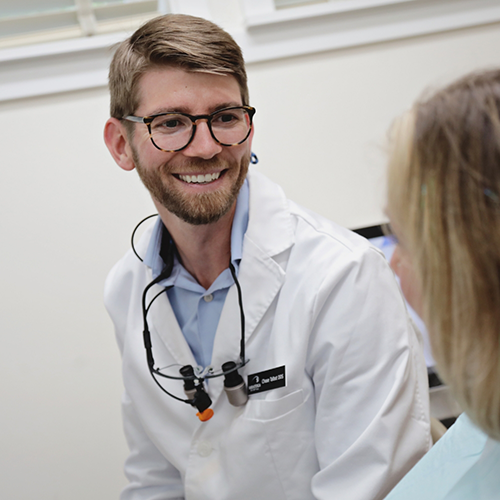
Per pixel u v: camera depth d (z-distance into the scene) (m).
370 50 1.71
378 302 0.82
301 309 0.85
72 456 1.65
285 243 0.91
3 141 1.61
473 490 0.48
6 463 1.62
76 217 1.64
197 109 0.79
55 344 1.64
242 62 0.84
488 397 0.37
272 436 0.86
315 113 1.70
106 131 0.94
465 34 1.74
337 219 1.71
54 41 1.69
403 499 0.57
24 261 1.63
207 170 0.82
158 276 0.95
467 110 0.38
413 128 0.42
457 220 0.37
